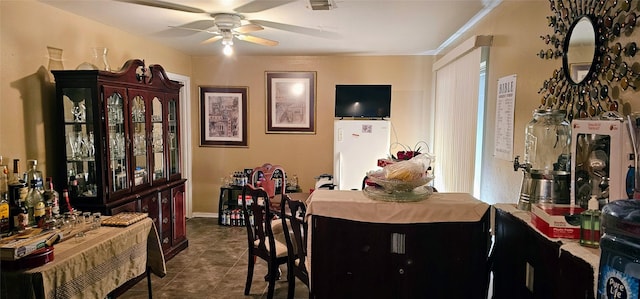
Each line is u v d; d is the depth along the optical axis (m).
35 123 2.77
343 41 4.16
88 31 3.26
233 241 4.43
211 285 3.27
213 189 5.35
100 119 2.85
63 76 2.80
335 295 1.96
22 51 2.65
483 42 2.98
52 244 1.98
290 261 2.70
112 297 2.76
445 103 4.27
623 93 1.43
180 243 4.08
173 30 3.68
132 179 3.25
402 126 5.10
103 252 2.23
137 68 3.35
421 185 1.97
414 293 1.91
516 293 1.67
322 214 1.93
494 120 2.90
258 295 3.09
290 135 5.23
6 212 2.28
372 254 1.91
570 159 1.65
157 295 3.07
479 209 1.87
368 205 1.89
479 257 1.89
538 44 2.18
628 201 0.99
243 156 5.30
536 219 1.50
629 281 0.88
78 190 2.92
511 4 2.58
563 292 1.27
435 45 4.37
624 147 1.26
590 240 1.26
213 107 5.25
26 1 2.67
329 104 5.15
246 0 2.71
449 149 4.07
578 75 1.75
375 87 4.92
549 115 1.81
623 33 1.44
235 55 5.13
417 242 1.88
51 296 1.88
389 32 3.71
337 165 4.74
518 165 1.89
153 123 3.63
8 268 1.83
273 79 5.16
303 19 3.23
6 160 2.54
